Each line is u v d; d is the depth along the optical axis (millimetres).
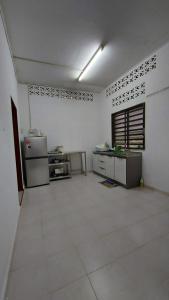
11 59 2562
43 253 1419
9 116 1874
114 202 2525
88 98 4766
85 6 1761
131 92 3439
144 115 3117
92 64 3072
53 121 4309
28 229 1814
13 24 1967
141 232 1698
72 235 1682
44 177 3637
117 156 3422
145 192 2936
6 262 1186
